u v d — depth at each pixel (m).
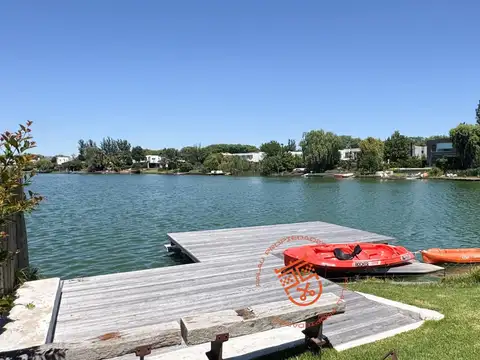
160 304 5.91
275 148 91.12
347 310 5.34
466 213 22.23
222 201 29.47
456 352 3.85
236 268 8.06
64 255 12.41
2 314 3.96
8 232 4.53
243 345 4.00
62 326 5.05
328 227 13.91
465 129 55.12
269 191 38.53
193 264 8.40
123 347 2.72
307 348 3.92
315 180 56.97
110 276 7.42
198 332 2.91
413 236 16.12
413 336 4.31
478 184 44.38
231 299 6.12
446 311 5.20
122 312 5.57
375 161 63.72
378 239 11.78
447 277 8.45
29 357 2.51
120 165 106.69
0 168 3.64
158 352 4.07
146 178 74.94
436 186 42.47
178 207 25.61
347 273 8.56
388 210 23.83
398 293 6.51
